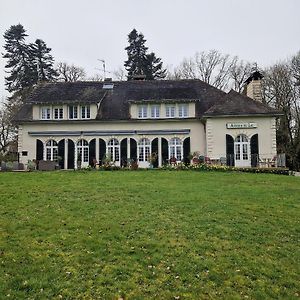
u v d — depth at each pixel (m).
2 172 25.09
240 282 8.62
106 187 17.53
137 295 7.84
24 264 8.87
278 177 23.12
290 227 12.34
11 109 55.41
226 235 11.17
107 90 40.59
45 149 37.78
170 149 36.84
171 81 41.75
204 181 20.33
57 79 66.56
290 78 50.62
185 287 8.26
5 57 65.12
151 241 10.41
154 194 16.05
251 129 34.19
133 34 69.12
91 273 8.58
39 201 14.47
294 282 8.85
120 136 37.31
